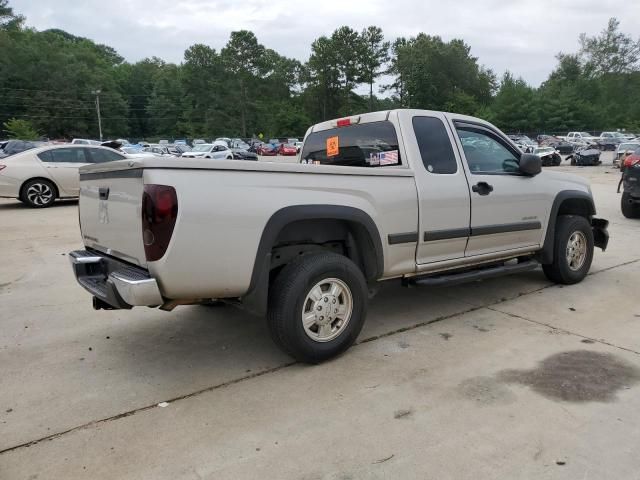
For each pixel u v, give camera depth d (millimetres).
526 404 3141
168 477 2502
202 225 3096
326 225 3932
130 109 114062
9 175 12094
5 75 88062
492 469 2527
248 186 3289
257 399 3254
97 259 3752
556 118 84875
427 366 3699
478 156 4855
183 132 106375
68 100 92812
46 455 2688
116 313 4961
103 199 3617
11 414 3098
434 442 2758
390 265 4141
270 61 104062
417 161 4277
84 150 12992
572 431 2844
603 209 12336
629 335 4258
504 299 5285
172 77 112938
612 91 96812
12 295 5551
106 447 2752
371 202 3912
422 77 90188
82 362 3844
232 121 99875
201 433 2875
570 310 4922
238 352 4012
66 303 5273
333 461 2605
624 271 6438
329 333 3762
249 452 2693
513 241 5141
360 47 94688
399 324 4574
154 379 3553
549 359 3783
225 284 3254
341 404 3174
